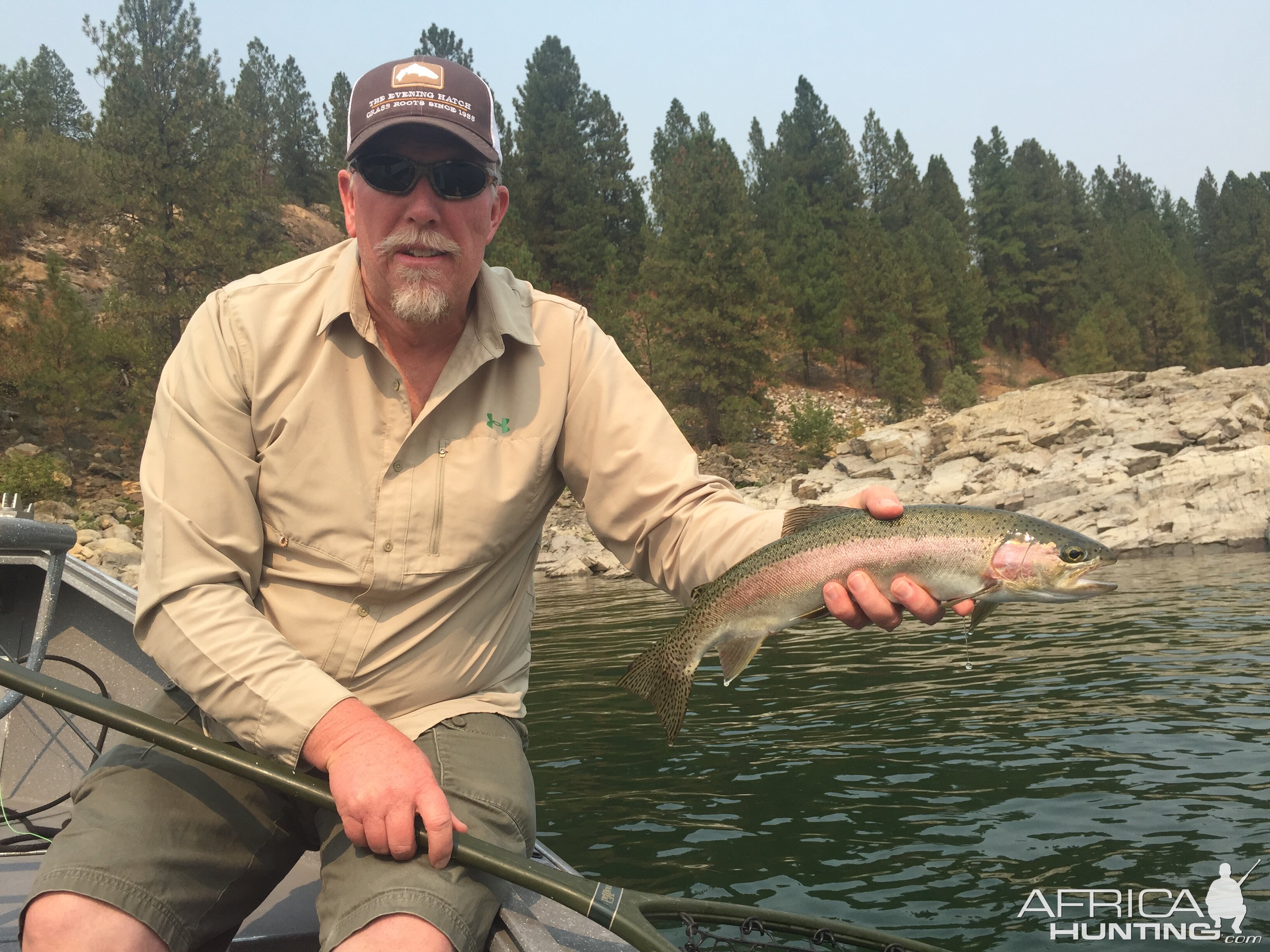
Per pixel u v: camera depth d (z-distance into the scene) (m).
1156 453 30.67
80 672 3.68
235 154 39.00
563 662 10.84
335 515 1.99
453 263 1.98
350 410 2.01
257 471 2.01
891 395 58.91
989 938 3.51
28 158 45.38
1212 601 13.44
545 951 1.68
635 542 2.31
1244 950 3.30
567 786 5.86
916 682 8.54
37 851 2.98
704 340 49.44
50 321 31.17
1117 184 111.19
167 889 1.78
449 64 2.05
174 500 1.93
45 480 28.38
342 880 1.72
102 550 22.08
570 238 67.25
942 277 74.69
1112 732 6.39
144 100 37.44
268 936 2.46
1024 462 32.97
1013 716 6.99
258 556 2.01
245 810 1.96
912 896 3.95
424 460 2.03
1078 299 84.31
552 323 2.22
